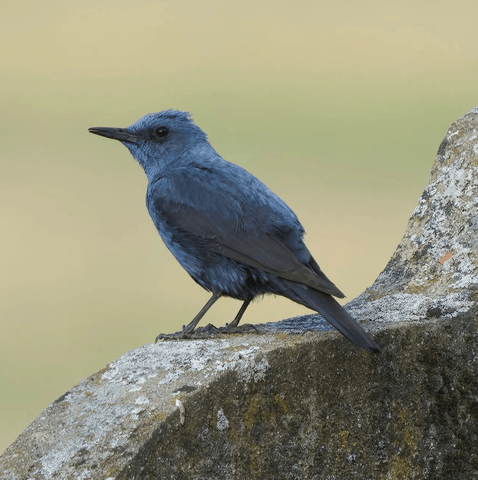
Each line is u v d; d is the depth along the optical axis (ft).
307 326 31.60
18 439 23.29
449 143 36.78
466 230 34.37
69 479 21.99
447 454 28.55
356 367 27.25
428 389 28.53
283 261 32.45
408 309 30.94
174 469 23.50
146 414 23.50
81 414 23.98
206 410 24.31
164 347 26.73
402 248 35.40
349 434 27.04
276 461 25.55
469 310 29.86
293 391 26.05
